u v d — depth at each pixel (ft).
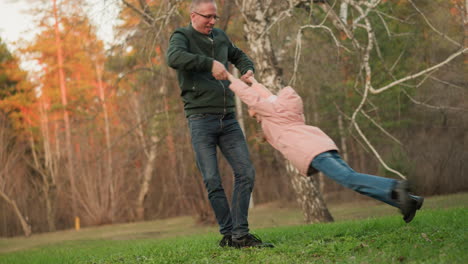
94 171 94.89
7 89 98.22
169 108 57.57
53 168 101.04
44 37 89.10
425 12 40.70
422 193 59.16
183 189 62.49
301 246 14.24
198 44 15.42
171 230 53.31
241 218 14.97
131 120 83.82
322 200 39.14
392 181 10.91
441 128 57.47
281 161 75.00
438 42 43.01
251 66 16.25
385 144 59.93
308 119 63.10
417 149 58.18
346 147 73.92
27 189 95.55
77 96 95.25
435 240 12.81
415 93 50.14
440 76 46.21
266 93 13.42
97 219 92.79
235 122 15.65
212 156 15.25
